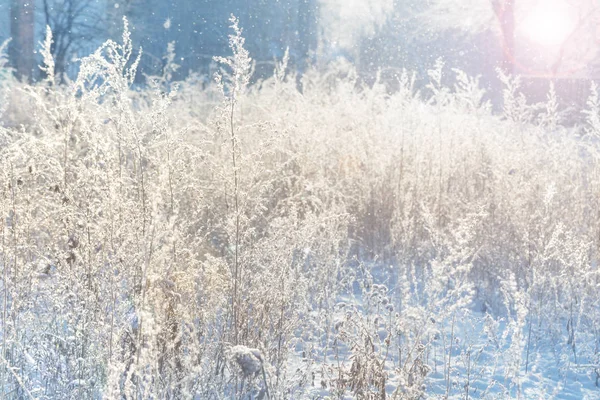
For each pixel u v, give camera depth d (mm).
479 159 7422
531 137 7848
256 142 6242
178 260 3469
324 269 4402
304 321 3883
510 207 6043
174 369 3072
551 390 3938
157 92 3783
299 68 21484
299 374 3584
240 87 3664
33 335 3322
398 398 3309
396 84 18125
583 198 6379
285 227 4109
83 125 3600
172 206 3580
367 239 6676
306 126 7711
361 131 8023
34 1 21078
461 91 8875
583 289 4848
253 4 26172
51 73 3812
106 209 3396
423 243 5918
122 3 23969
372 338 3623
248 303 3623
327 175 7102
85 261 3377
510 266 5438
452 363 4137
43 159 3863
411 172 7117
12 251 3420
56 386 3152
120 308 3178
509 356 3816
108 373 2973
